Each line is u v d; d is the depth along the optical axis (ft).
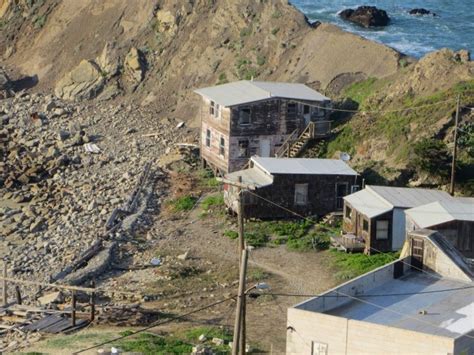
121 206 316.81
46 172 355.97
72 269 272.92
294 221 296.92
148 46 438.81
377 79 367.66
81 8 477.77
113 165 357.00
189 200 318.24
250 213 296.71
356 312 191.83
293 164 305.12
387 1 543.80
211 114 342.03
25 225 312.50
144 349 213.87
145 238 293.23
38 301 251.19
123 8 461.78
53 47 467.93
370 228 272.92
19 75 460.14
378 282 207.10
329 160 311.27
